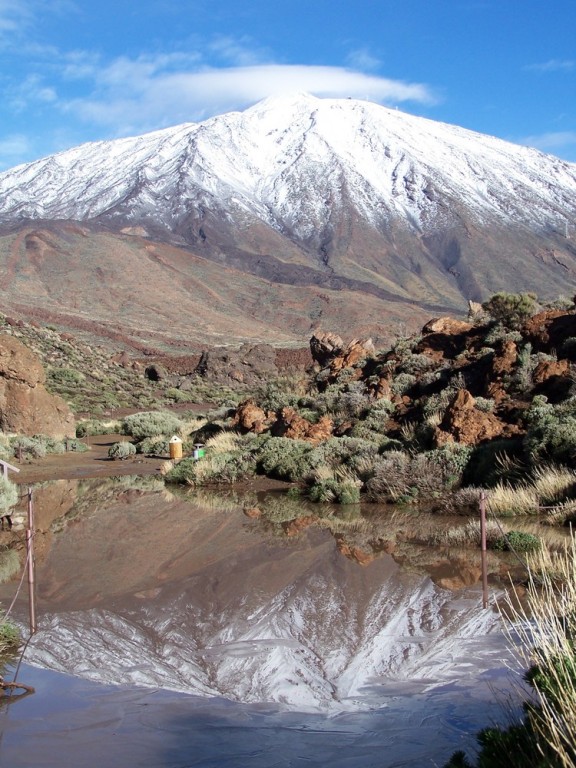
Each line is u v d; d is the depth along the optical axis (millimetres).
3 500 14516
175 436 26203
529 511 13211
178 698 6000
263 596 9195
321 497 16891
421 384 23562
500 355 21531
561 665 4340
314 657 6887
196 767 4777
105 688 6266
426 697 5660
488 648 6645
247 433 25859
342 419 23688
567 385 18875
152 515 15742
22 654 7195
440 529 12859
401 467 16859
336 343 40375
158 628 7969
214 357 70562
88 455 28328
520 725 4375
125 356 68812
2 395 31297
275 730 5289
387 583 9547
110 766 4844
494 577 9359
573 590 5875
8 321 65312
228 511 16078
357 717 5445
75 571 10805
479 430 17906
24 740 5273
